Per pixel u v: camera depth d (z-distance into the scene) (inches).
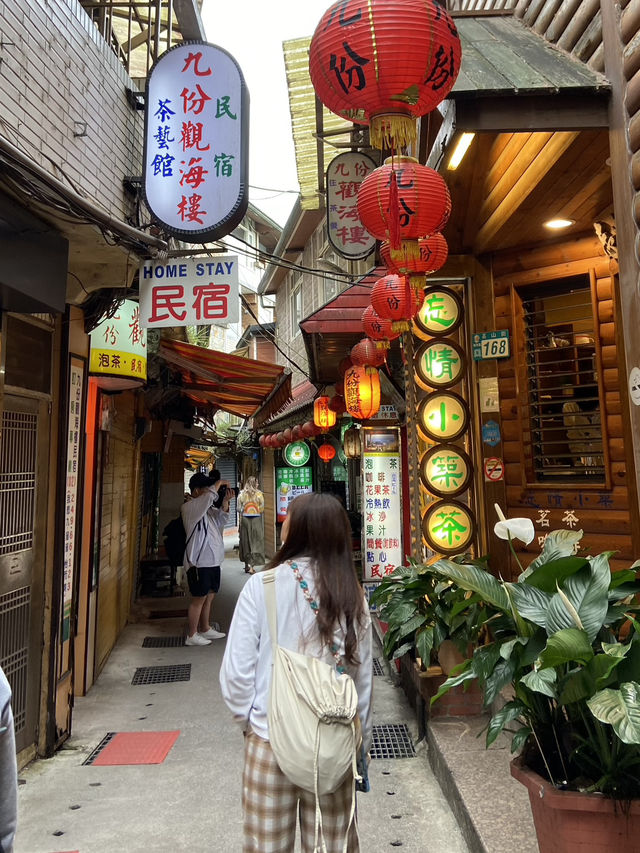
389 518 305.9
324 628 79.4
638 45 97.2
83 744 174.6
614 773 75.8
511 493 182.2
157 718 195.8
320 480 618.8
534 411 180.4
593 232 164.7
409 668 198.8
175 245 243.0
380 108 93.0
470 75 107.7
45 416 171.6
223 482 325.7
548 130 107.6
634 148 100.0
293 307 642.8
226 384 339.0
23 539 161.5
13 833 58.2
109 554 273.6
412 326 189.9
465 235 179.5
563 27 123.3
